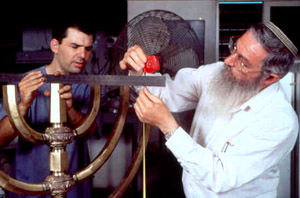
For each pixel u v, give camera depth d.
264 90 1.43
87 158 1.69
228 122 1.46
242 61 1.34
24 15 3.17
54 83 0.99
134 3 3.46
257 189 1.45
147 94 1.22
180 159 1.29
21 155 1.57
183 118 2.70
